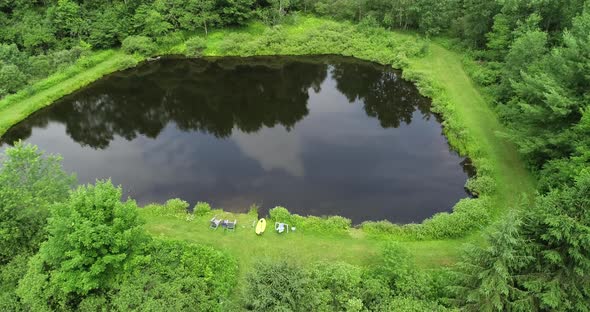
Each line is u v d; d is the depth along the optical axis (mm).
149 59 75625
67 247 26484
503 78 51281
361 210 40344
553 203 23766
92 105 64438
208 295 28875
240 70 73375
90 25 74688
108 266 27734
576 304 23812
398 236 35906
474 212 36500
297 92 66562
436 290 28875
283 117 59750
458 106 54344
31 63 66125
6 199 29375
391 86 66938
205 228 37031
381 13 76812
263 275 25109
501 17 58406
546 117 38594
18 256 29531
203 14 77688
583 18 41844
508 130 44656
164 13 78812
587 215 22438
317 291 26828
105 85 69188
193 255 31766
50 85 65250
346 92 66000
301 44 76062
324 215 39438
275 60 75250
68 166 49406
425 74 62406
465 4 66438
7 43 70312
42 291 26750
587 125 33656
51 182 33438
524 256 23766
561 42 52750
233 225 36656
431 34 73812
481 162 43375
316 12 84500
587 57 37000
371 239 35781
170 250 31953
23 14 74375
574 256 23000
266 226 37156
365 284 28688
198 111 62188
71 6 73312
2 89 60844
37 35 69875
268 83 69250
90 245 25844
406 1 72188
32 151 33375
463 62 64312
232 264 32344
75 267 26391
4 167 32531
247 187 44281
